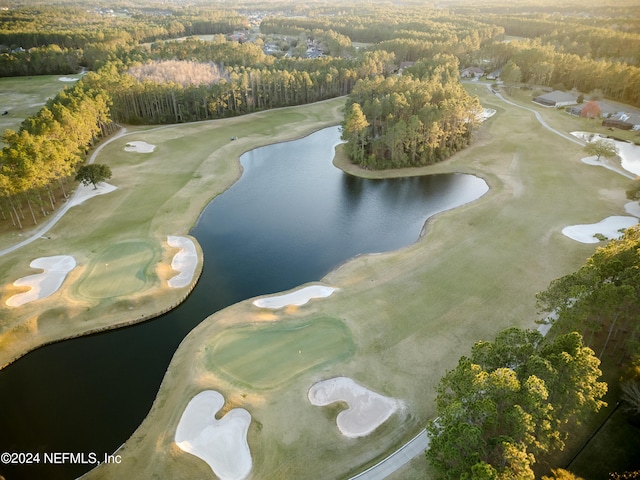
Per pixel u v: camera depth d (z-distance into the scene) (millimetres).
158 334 53344
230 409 40781
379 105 109438
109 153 105000
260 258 68938
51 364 49125
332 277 62281
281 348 48469
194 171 97438
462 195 89688
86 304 56094
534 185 88688
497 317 52656
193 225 77625
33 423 42375
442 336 49781
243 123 132375
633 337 43344
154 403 43438
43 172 74000
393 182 96500
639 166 98625
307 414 40406
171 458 36875
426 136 102188
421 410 40812
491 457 29609
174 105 131500
